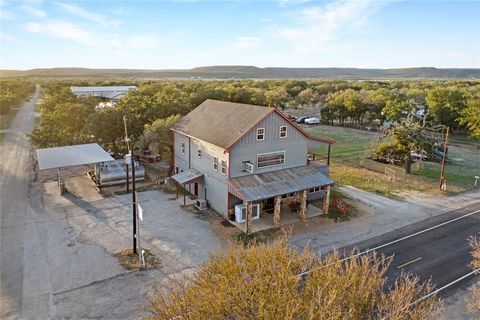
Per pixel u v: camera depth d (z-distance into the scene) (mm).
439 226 27312
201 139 30219
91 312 17094
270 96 87938
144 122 44906
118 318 16672
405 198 33375
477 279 20172
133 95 58000
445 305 17938
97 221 27156
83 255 22219
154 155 44500
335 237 25141
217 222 27359
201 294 10570
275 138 28953
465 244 24406
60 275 20047
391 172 40188
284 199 30000
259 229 26109
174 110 46219
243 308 9523
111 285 19188
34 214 28219
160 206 30250
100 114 42750
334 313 8945
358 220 28125
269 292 9688
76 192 33188
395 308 10672
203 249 23203
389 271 20953
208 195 30547
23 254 22250
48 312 17094
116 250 22875
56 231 25406
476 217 29141
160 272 20484
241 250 12688
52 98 67625
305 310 9336
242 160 27672
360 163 44406
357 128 72125
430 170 42812
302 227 26594
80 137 42688
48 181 36188
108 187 34594
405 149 41000
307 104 111688
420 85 128125
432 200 33000
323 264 12312
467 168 44125
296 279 10469
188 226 26547
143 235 24953
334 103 75812
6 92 106125
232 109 32188
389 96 75438
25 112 88812
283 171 29562
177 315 10203
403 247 23875
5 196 31938
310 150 51875
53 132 42812
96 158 33969
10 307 17422
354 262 11492
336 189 35219
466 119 57656
